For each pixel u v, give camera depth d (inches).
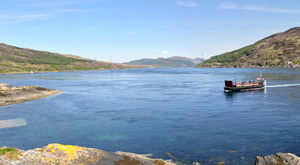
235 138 1069.1
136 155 848.3
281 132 1138.0
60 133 1216.2
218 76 6299.2
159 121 1434.5
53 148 759.7
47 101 2372.0
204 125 1314.0
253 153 889.5
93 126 1347.2
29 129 1296.8
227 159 842.2
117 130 1258.0
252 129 1205.7
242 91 2908.5
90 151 797.9
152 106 1978.3
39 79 6471.5
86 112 1770.4
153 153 922.7
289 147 938.1
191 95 2642.7
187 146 987.3
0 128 1321.4
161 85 4055.1
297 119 1389.0
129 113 1702.8
